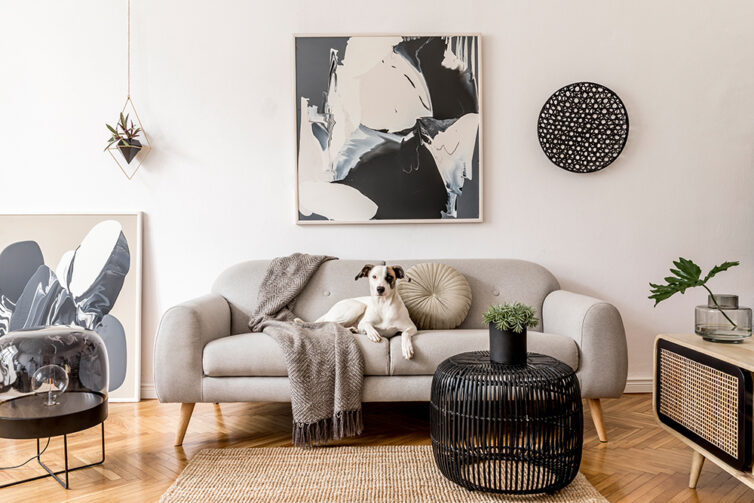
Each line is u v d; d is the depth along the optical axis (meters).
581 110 3.10
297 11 3.11
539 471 1.79
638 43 3.12
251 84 3.12
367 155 3.10
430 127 3.10
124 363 3.01
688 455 2.19
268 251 3.14
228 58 3.11
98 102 3.09
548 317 2.76
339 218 3.11
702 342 1.93
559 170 3.14
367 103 3.10
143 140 3.11
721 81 3.13
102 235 3.07
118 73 3.09
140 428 2.55
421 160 3.11
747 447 1.61
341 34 3.08
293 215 3.14
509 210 3.14
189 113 3.11
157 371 2.29
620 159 3.14
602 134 3.09
